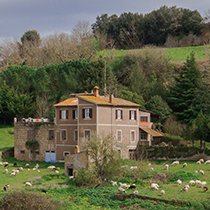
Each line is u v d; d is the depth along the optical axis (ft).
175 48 428.56
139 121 249.55
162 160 220.02
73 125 235.61
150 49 389.39
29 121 265.54
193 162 204.13
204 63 341.82
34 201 128.98
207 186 148.56
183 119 274.36
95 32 494.59
